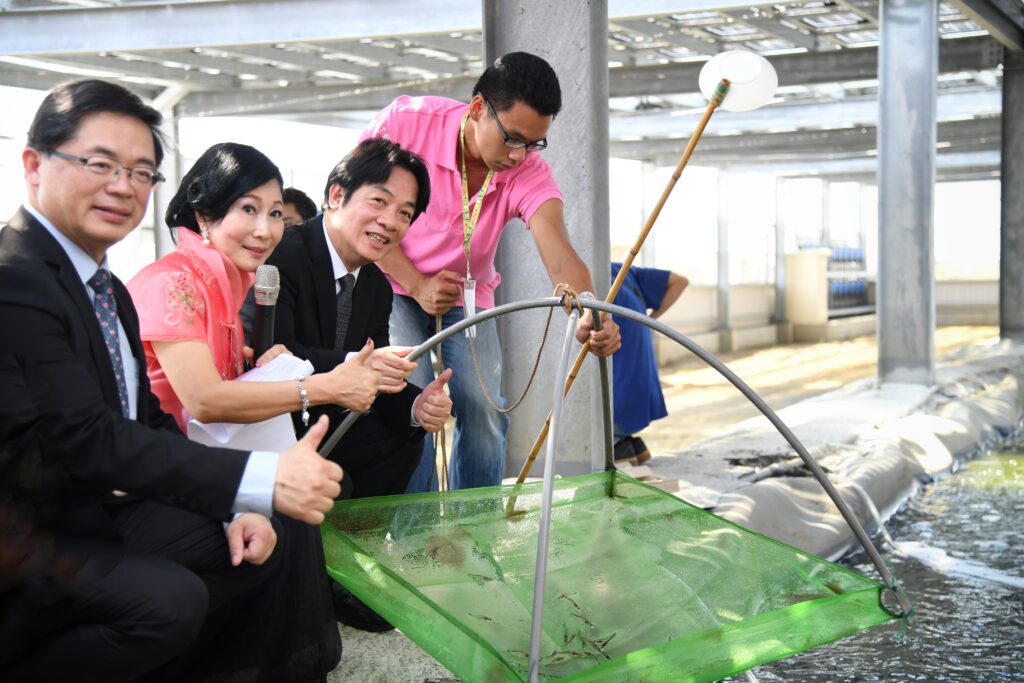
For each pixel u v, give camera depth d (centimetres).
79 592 163
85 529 171
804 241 2175
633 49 964
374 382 209
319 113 1061
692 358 1584
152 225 1105
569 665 182
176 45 774
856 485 466
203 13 771
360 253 261
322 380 205
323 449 220
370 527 219
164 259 212
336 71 952
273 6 764
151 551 180
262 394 201
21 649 165
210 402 199
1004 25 972
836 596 190
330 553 205
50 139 168
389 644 262
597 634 192
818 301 1978
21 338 163
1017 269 1259
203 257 215
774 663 294
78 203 169
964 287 2425
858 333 2109
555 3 386
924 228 812
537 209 298
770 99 249
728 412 919
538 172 304
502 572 211
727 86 247
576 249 391
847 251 2348
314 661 199
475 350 318
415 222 312
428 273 315
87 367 173
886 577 202
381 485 271
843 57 939
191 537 182
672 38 877
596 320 239
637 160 1569
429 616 178
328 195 265
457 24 739
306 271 259
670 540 224
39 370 163
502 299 404
